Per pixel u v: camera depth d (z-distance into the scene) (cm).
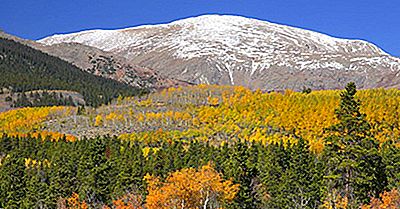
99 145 9006
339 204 5156
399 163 7119
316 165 7888
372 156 5003
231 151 8781
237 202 7000
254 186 7775
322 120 12506
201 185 5775
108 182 8519
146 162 9112
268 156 8762
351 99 5078
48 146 11862
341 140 5006
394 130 12056
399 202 5506
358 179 4928
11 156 10100
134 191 7725
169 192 5644
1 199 8919
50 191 8525
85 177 8525
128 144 11312
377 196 5712
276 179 8125
